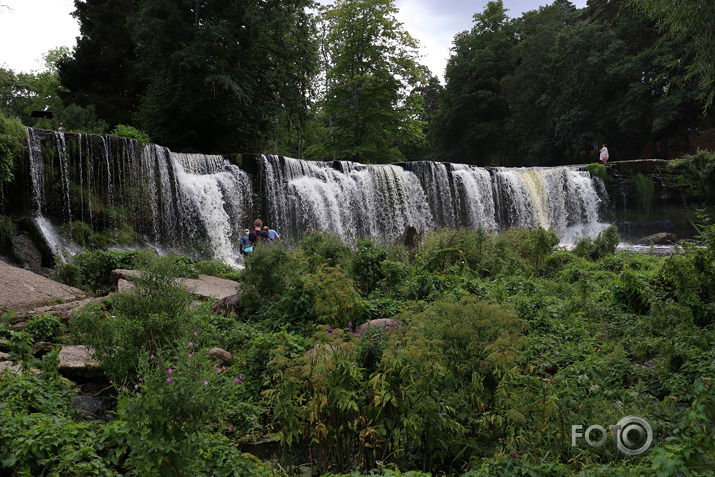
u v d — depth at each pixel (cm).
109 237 2006
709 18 840
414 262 1606
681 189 3519
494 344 486
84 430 457
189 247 2264
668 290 953
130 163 2116
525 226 3272
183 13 3103
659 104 4356
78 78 3978
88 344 650
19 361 619
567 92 4953
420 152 6844
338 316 811
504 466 417
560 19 5784
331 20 4247
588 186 3584
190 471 376
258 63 3284
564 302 1068
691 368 619
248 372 696
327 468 488
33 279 1208
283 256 971
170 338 649
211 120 3275
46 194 1867
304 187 2628
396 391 477
